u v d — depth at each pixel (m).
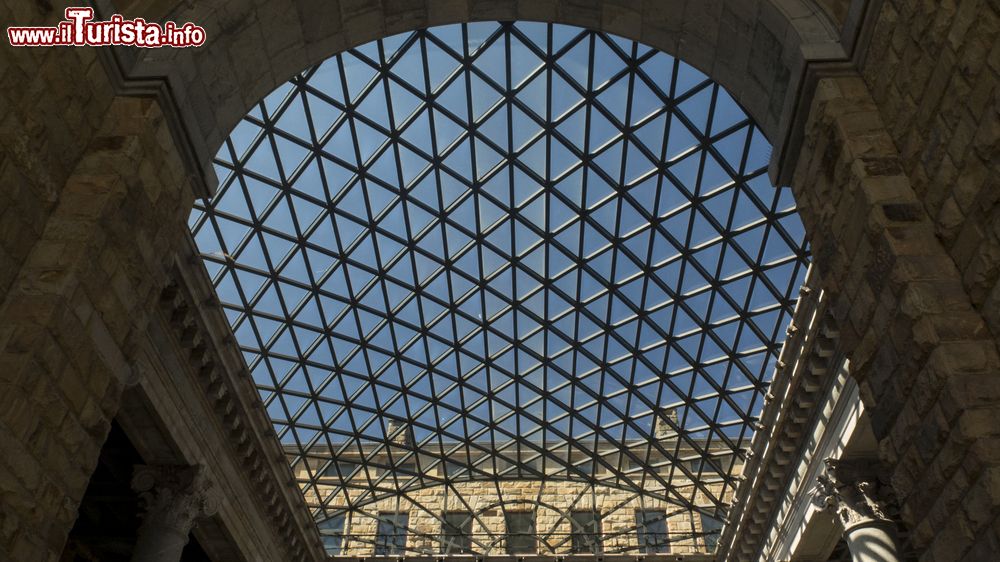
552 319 26.45
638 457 32.66
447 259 24.41
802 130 10.55
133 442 19.12
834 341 19.94
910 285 7.91
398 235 23.41
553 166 21.69
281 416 27.97
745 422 27.94
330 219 22.12
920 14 8.38
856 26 9.80
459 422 31.50
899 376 8.29
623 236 23.20
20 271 8.48
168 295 17.62
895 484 8.64
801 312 20.56
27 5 8.67
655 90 19.30
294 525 27.62
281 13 12.73
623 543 34.56
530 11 14.58
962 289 7.86
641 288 24.77
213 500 21.11
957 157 7.76
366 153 20.98
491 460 34.75
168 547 18.70
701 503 34.62
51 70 9.05
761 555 27.73
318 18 13.33
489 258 24.55
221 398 20.78
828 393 21.34
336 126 19.91
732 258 22.91
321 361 26.66
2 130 8.21
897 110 9.02
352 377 27.75
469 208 22.89
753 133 19.53
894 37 9.00
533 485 37.06
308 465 31.22
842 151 9.38
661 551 34.25
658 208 22.14
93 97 9.94
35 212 8.73
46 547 8.05
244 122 18.66
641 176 21.44
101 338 9.17
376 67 19.00
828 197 9.89
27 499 7.75
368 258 23.81
